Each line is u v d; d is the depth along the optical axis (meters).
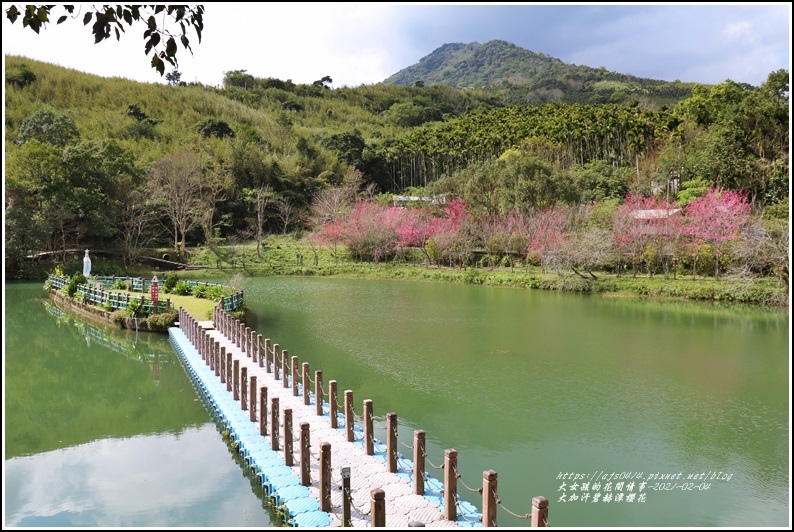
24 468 11.63
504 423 13.73
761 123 52.16
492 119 90.00
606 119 69.69
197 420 14.45
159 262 51.16
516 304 32.59
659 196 54.31
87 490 10.55
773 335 23.55
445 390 16.28
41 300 34.50
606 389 16.38
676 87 141.50
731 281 33.53
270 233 66.44
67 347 22.64
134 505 9.94
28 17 5.96
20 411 15.26
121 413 15.04
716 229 37.09
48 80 82.94
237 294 28.20
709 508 9.77
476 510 8.75
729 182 48.78
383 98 144.00
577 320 27.28
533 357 20.12
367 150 86.94
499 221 50.69
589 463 11.57
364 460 10.58
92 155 49.50
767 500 10.08
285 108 122.06
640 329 24.98
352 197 69.69
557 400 15.43
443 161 84.00
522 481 10.74
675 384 16.86
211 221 59.50
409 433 12.95
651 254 38.09
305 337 23.47
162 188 55.16
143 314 24.78
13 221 41.84
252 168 69.81
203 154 68.50
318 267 51.53
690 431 13.22
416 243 53.78
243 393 13.59
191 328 20.86
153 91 94.56
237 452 12.04
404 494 9.16
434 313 29.59
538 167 53.00
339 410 13.96
